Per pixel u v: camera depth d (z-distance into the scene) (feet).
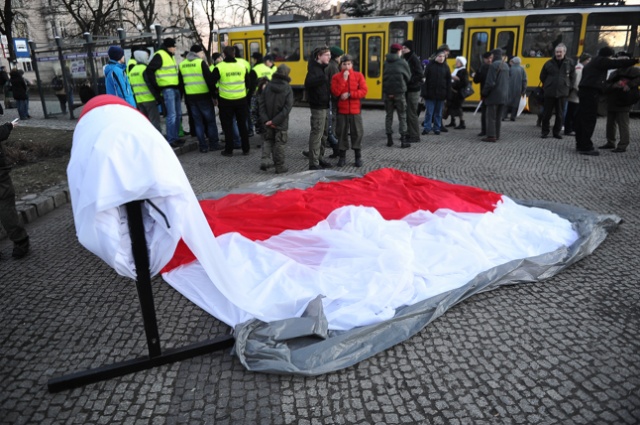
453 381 9.75
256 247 14.48
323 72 25.57
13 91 52.21
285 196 19.24
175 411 9.01
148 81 30.45
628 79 29.50
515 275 13.75
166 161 8.64
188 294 13.11
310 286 12.78
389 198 19.15
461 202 18.70
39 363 10.49
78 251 16.57
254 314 11.39
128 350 10.92
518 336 11.27
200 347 10.52
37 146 32.76
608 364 10.21
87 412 9.04
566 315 12.14
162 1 132.05
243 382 9.73
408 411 8.95
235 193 21.15
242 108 30.96
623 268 14.64
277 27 65.51
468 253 14.39
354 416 8.85
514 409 8.96
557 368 10.11
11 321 12.17
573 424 8.59
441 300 12.15
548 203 19.77
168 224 9.07
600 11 50.47
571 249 15.25
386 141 36.86
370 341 10.66
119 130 8.44
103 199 8.14
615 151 30.99
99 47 45.55
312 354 10.07
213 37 106.42
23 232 15.94
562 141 35.32
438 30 57.26
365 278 12.96
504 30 54.34
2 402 9.32
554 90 34.91
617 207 20.43
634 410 8.88
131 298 13.28
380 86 61.41
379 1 117.19
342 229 16.21
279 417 8.83
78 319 12.23
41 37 129.18
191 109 32.27
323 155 29.27
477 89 57.31
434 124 39.75
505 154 31.14
